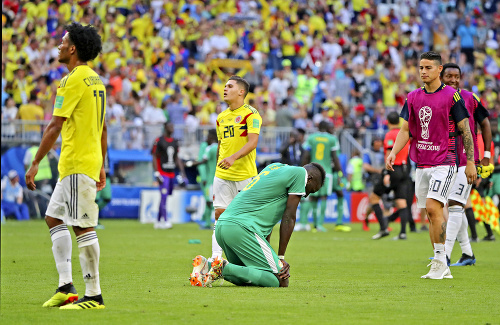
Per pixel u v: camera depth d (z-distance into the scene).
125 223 69.38
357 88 95.12
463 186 29.89
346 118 86.81
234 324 17.53
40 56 82.12
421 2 118.19
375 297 22.70
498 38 121.31
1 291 23.73
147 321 17.88
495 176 58.19
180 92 85.75
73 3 87.31
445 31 118.25
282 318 18.48
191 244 45.28
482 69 112.88
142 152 75.56
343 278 28.22
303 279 27.75
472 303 21.77
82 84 19.61
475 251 43.09
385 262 35.53
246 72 92.06
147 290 23.80
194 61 89.19
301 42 100.12
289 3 106.94
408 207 59.94
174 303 20.86
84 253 19.83
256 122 29.70
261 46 99.31
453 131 28.28
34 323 17.58
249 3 103.31
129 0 94.00
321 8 109.25
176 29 93.81
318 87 93.81
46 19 85.88
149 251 40.03
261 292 23.42
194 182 77.56
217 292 23.33
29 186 19.50
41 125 72.06
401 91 98.62
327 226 71.50
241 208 25.19
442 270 28.36
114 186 73.56
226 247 25.20
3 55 79.19
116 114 77.69
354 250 42.94
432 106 28.16
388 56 103.12
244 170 30.23
